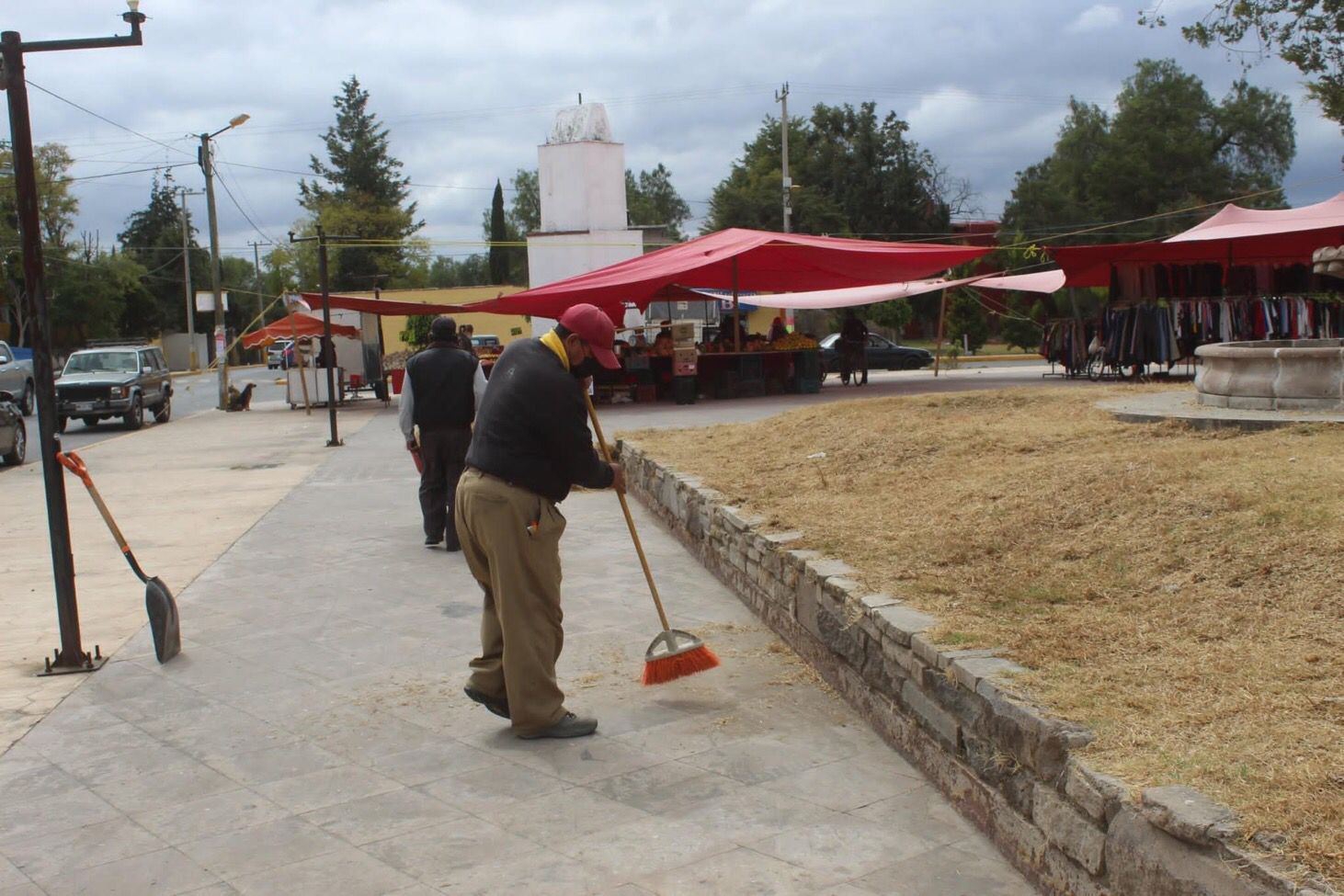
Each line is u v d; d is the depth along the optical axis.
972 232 57.97
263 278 93.25
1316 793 2.50
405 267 68.75
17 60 5.40
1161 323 17.97
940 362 34.53
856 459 8.08
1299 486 4.75
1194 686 3.29
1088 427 7.42
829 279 24.47
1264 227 17.39
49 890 3.36
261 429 21.48
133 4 5.54
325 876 3.40
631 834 3.64
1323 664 3.29
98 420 24.94
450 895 3.26
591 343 4.62
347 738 4.62
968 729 3.61
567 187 36.38
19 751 4.56
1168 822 2.49
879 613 4.36
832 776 4.05
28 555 9.05
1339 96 20.67
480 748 4.46
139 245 81.00
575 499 10.91
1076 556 4.81
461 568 7.96
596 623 6.29
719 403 20.98
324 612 6.78
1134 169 50.69
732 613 6.39
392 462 14.86
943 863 3.36
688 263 20.38
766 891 3.23
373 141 68.12
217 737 4.68
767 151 60.34
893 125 56.62
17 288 55.62
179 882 3.39
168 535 9.76
